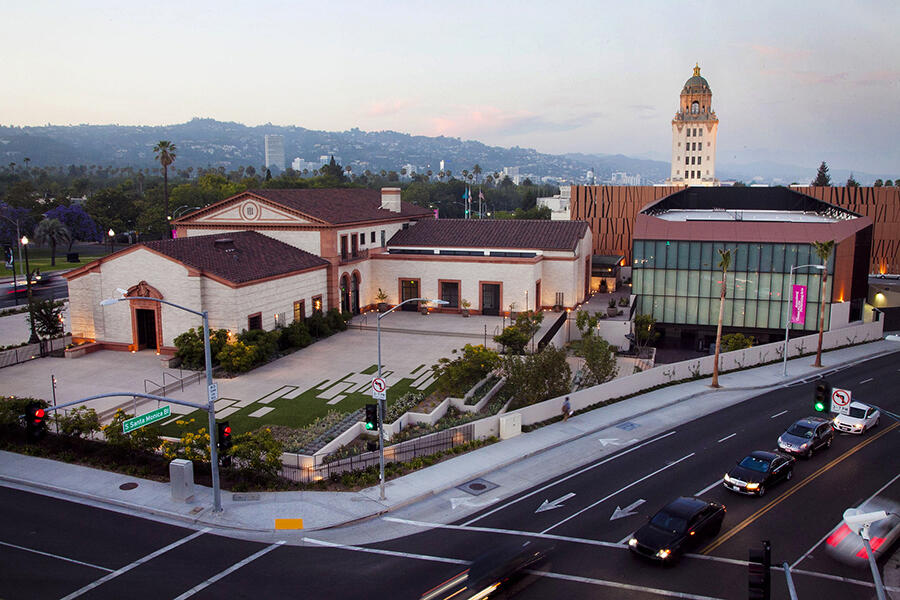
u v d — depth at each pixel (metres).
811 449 33.84
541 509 27.83
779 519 26.78
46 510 27.45
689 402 44.50
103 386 43.06
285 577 22.31
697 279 64.56
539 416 39.53
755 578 15.98
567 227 69.62
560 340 59.41
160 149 100.00
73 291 52.53
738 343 56.62
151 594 21.19
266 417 38.22
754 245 62.59
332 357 51.25
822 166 167.62
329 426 36.19
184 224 66.06
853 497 28.92
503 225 71.62
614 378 47.38
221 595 21.14
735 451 34.66
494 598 20.88
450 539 25.17
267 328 52.66
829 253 54.75
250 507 27.72
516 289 63.84
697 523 24.36
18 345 54.09
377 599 20.78
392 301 68.56
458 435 35.25
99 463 31.84
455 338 56.88
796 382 49.62
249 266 53.00
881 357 57.84
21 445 33.84
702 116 155.62
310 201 67.00
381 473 28.45
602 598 20.97
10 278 93.44
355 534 25.69
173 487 28.08
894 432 38.06
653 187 98.50
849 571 22.86
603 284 80.19
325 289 61.25
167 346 50.50
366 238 68.06
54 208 137.00
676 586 21.72
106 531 25.67
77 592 21.25
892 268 95.62
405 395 41.81
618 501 28.53
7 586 21.50
